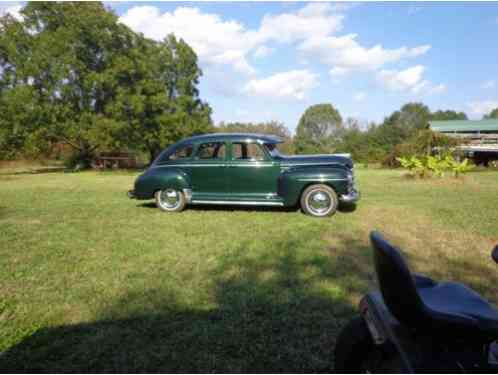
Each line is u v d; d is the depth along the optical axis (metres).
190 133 28.05
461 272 4.39
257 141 7.72
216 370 2.59
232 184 7.81
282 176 7.53
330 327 3.13
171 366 2.63
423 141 21.02
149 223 6.99
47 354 2.76
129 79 24.30
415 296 1.82
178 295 3.74
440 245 5.47
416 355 1.88
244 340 2.94
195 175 7.98
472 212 7.91
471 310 2.01
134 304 3.55
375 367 2.28
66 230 6.44
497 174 19.20
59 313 3.38
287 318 3.27
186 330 3.09
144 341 2.93
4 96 22.52
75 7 23.69
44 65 22.53
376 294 2.39
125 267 4.56
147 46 28.81
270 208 8.62
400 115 64.12
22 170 25.58
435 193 11.22
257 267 4.54
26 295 3.75
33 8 23.48
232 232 6.25
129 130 23.62
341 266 4.57
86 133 22.78
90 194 11.53
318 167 7.55
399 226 6.65
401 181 14.89
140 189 8.30
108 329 3.10
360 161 39.91
